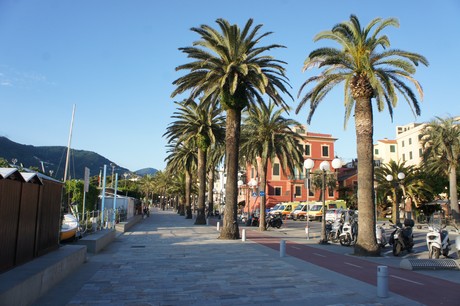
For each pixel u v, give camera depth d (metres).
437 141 37.94
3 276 6.55
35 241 8.66
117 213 27.95
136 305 7.09
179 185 74.25
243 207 71.62
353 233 18.78
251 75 21.05
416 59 16.08
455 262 11.52
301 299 7.68
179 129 37.06
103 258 13.05
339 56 16.30
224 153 40.47
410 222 15.84
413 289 8.62
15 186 7.27
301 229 32.25
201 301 7.46
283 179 66.62
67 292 7.92
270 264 12.21
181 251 15.29
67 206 23.72
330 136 69.88
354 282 9.41
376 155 85.19
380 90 15.05
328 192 68.31
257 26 21.11
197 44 22.19
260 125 29.62
